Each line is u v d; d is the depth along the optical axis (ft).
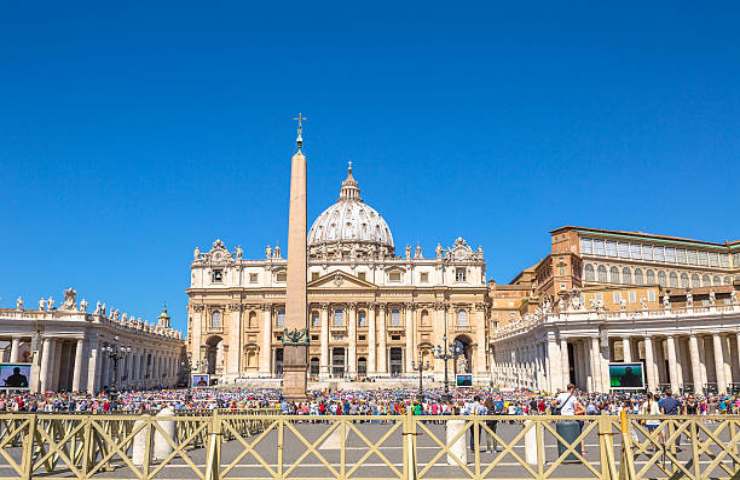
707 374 252.83
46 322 253.24
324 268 440.86
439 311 428.56
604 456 48.52
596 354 240.53
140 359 332.60
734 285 286.66
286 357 147.95
